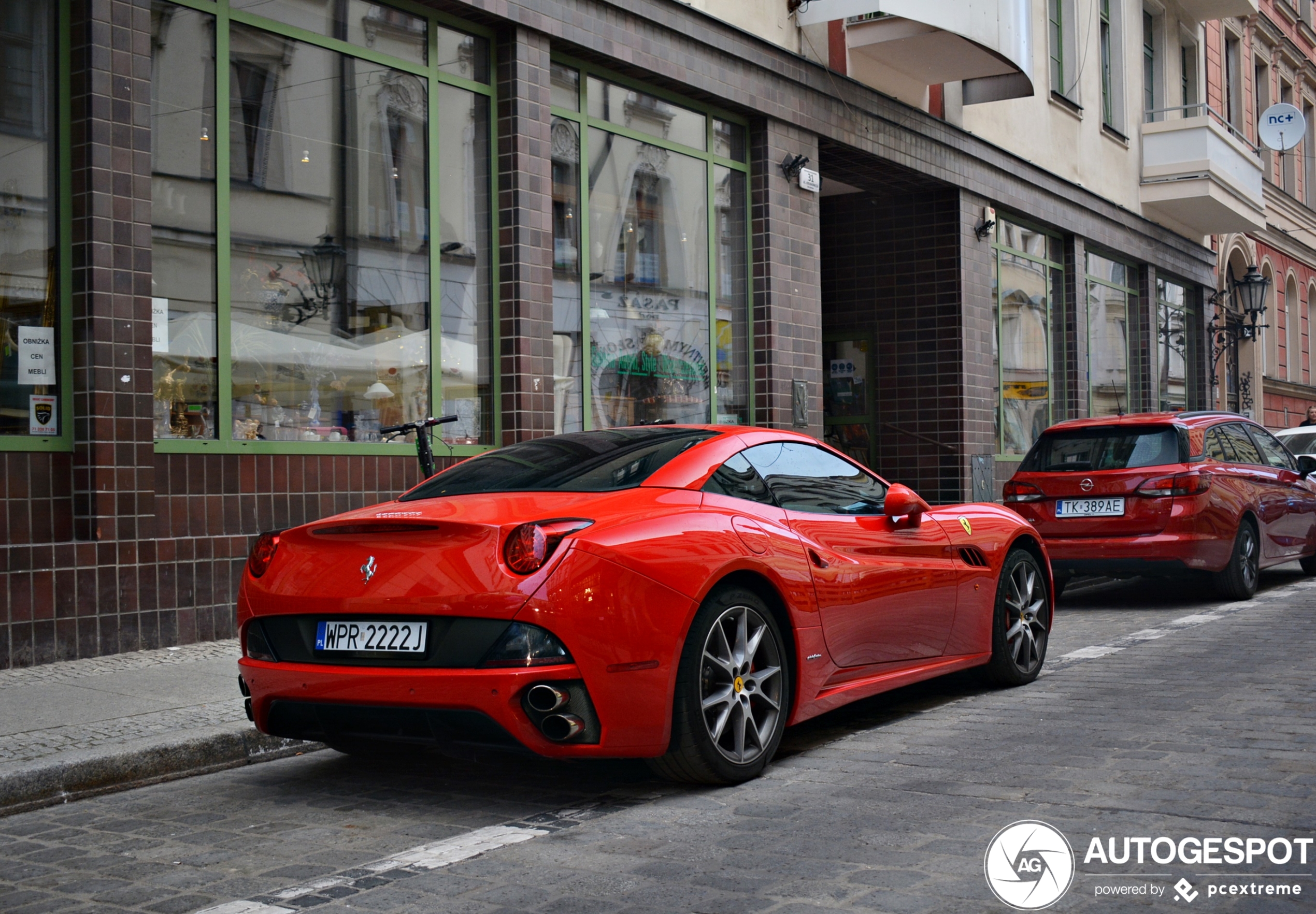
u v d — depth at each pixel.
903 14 12.16
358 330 8.50
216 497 7.48
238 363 7.72
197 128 7.57
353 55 8.53
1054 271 18.56
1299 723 4.91
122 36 6.98
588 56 10.18
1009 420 17.02
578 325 10.13
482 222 9.46
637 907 3.06
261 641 4.26
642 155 10.87
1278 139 24.69
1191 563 9.15
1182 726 4.96
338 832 3.91
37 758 4.52
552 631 3.75
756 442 4.98
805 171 12.34
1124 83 20.91
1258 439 10.94
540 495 4.36
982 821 3.70
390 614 3.94
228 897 3.29
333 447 8.17
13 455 6.64
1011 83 15.13
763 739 4.40
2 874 3.60
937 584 5.50
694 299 11.41
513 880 3.32
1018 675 6.13
